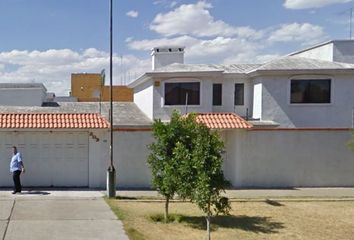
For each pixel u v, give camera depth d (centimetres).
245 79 2614
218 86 2608
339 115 2442
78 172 1711
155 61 3050
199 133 1066
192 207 1383
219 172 1015
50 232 994
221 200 1023
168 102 2458
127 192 1634
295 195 1633
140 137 1728
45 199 1419
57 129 1639
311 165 1823
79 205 1323
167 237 1021
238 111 2609
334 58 2617
